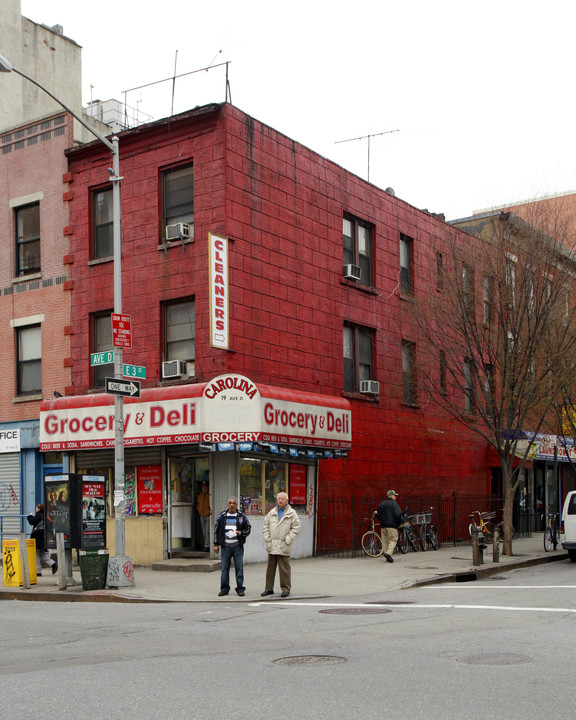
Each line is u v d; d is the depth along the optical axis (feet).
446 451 94.48
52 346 76.13
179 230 68.13
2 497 78.07
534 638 31.96
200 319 67.31
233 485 65.67
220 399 63.26
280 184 73.46
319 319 76.79
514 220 77.41
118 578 54.49
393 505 70.44
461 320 76.28
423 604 44.29
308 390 74.43
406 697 22.72
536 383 75.15
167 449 68.13
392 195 88.94
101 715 21.49
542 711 21.08
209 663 28.35
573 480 128.16
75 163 76.23
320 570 63.05
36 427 75.87
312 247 76.79
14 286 79.10
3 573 61.62
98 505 56.54
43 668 28.45
